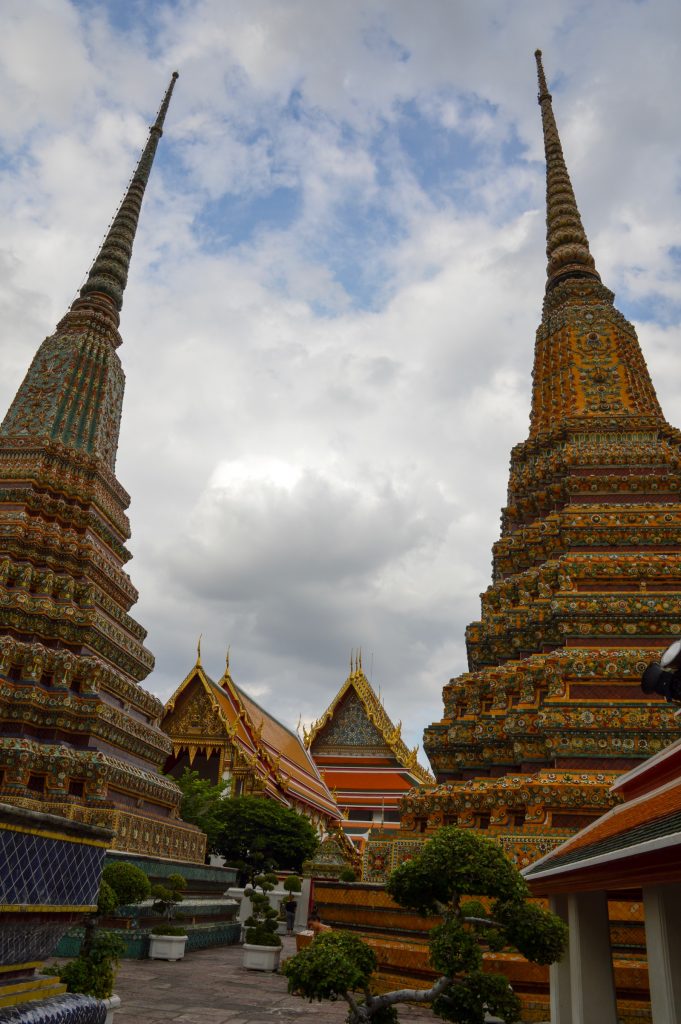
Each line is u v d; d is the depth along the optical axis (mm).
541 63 37000
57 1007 6758
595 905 10523
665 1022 7375
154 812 24156
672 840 6328
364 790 55625
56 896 6785
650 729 16344
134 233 35156
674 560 19125
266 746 47000
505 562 23312
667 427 23203
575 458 22328
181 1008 12500
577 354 25547
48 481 25422
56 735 21281
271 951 18125
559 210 31578
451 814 16812
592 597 18750
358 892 16641
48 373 28578
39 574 23344
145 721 26078
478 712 19734
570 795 15234
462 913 8555
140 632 27281
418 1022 12219
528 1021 12102
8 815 6020
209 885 25344
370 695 60594
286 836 36250
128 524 28531
